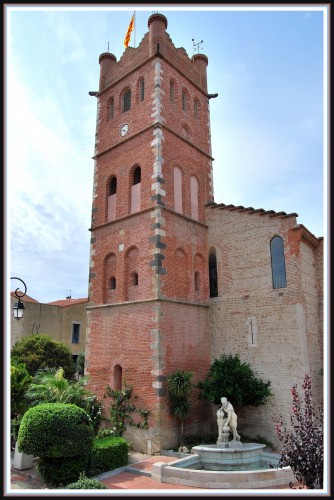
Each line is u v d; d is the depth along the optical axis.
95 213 24.02
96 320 21.73
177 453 16.38
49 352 28.47
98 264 22.80
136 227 21.06
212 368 19.73
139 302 19.52
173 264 20.42
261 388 18.47
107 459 14.95
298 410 9.96
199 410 19.81
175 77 24.25
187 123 24.41
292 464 9.30
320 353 20.17
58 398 16.81
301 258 19.67
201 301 21.88
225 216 22.92
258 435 18.83
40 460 13.98
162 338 18.52
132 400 18.58
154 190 20.64
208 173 25.20
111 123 25.05
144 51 24.12
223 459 15.58
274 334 19.45
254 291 20.66
